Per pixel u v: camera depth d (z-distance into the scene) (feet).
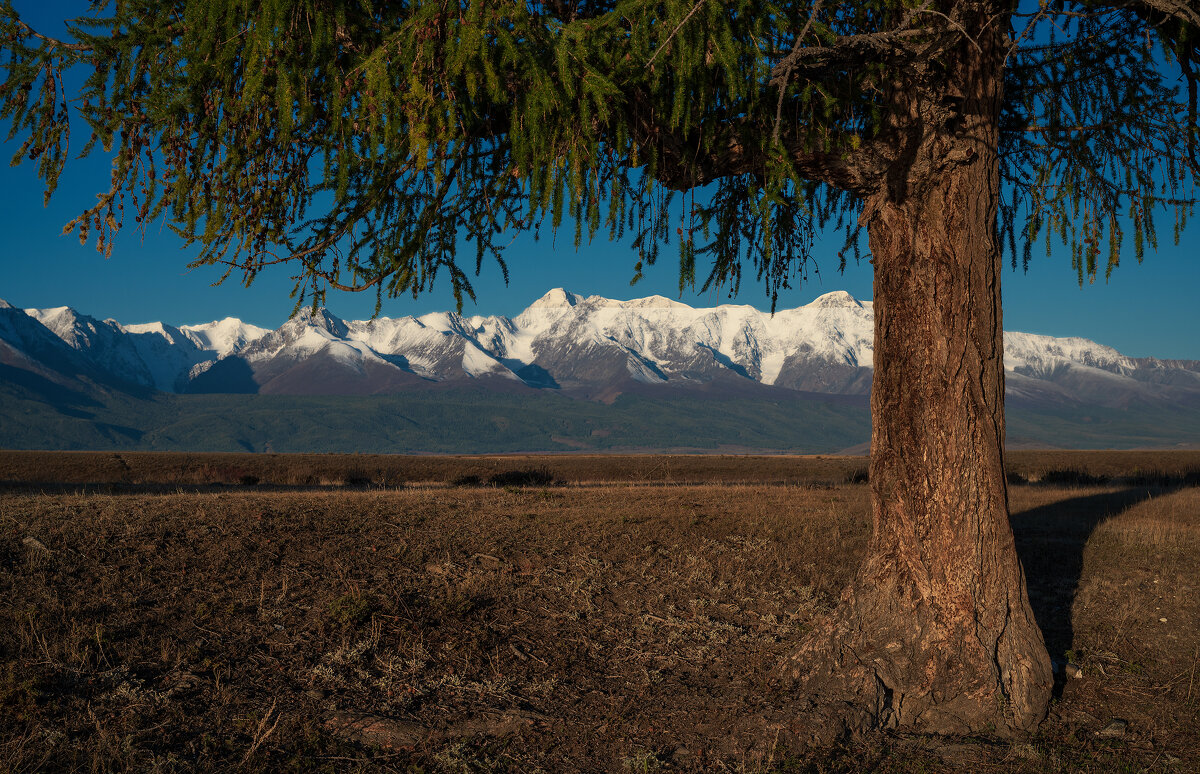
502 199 17.47
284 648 22.04
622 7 13.03
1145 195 20.40
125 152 13.92
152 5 13.84
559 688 21.58
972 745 17.62
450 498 50.85
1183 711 20.12
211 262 15.20
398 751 17.31
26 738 15.58
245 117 14.21
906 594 19.84
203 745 16.44
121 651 20.34
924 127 18.31
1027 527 47.44
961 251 19.21
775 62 15.07
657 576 32.27
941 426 19.52
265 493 51.16
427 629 24.20
